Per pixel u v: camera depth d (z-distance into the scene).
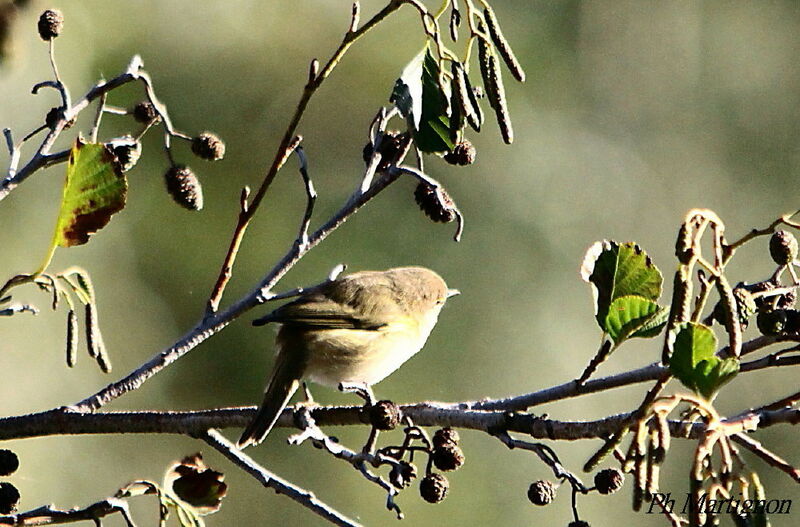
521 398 4.76
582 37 16.98
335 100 14.64
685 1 18.05
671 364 3.85
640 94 17.36
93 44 13.41
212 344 13.59
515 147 15.39
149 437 13.39
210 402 13.48
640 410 3.75
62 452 12.97
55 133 5.05
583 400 14.47
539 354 14.28
